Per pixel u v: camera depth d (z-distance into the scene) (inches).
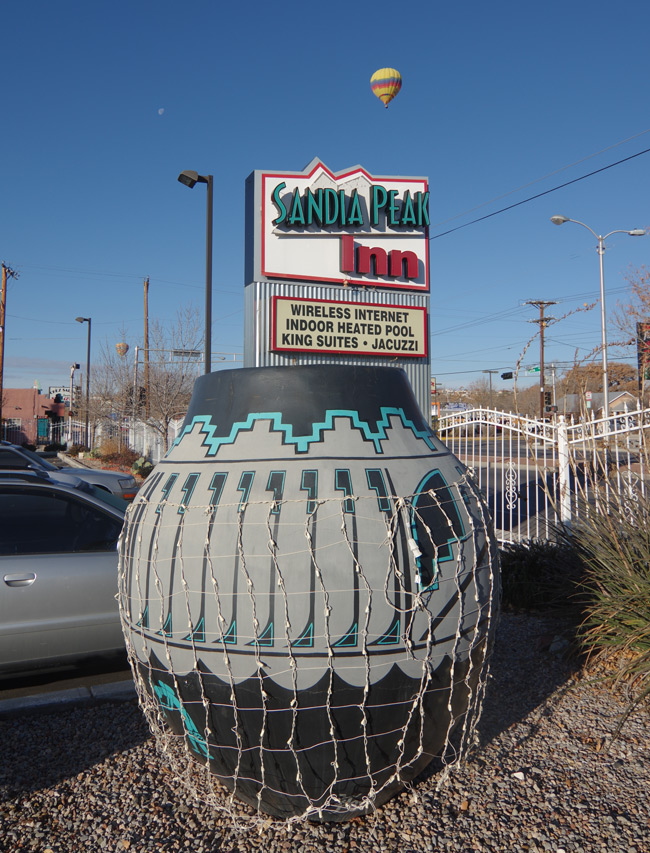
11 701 160.1
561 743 138.0
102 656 187.8
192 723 106.3
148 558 107.0
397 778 109.0
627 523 187.6
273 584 95.6
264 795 109.0
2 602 176.4
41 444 2023.9
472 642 107.2
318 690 96.2
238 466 104.5
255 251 425.7
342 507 98.5
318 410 107.4
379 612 96.3
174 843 108.1
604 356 302.8
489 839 106.9
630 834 107.3
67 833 111.6
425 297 464.8
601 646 179.2
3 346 1398.9
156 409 987.9
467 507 111.2
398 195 456.8
